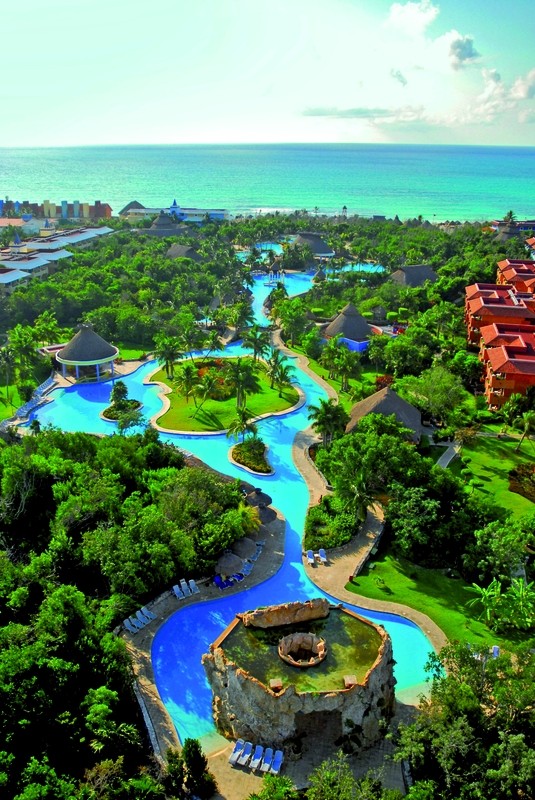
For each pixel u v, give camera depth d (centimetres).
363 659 4197
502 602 4991
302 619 4569
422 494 5938
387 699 4169
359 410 8238
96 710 3812
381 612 5172
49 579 5144
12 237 19638
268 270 18238
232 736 4094
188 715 4262
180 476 6225
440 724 3575
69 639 4425
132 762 3838
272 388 10025
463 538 5741
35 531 6134
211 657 4219
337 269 17738
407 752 3475
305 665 4103
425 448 7881
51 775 3394
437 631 4959
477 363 10075
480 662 3903
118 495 6078
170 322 12225
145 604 5203
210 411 9112
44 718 3875
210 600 5281
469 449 8069
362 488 6084
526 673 3700
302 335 12056
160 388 10125
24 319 12781
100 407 9450
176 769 3638
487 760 3412
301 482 7256
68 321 13188
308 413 9150
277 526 6406
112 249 17562
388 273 16625
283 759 3925
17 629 4347
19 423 8819
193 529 5766
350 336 11812
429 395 8338
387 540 6234
